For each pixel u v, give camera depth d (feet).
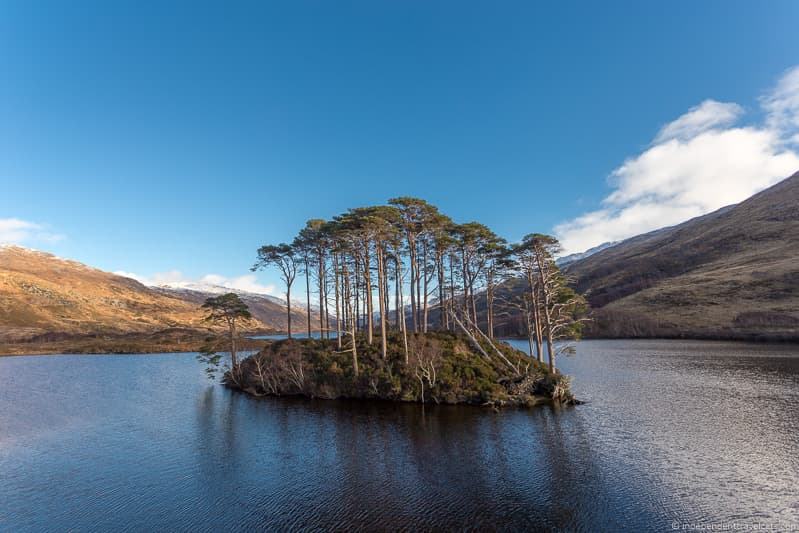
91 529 69.15
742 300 452.35
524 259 172.76
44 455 107.04
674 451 97.86
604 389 174.19
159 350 476.95
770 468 86.28
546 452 99.71
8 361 367.86
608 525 66.18
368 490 81.82
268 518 71.51
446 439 111.04
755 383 179.32
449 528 66.74
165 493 82.69
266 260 223.71
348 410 144.25
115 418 146.00
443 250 201.36
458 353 171.53
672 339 413.80
